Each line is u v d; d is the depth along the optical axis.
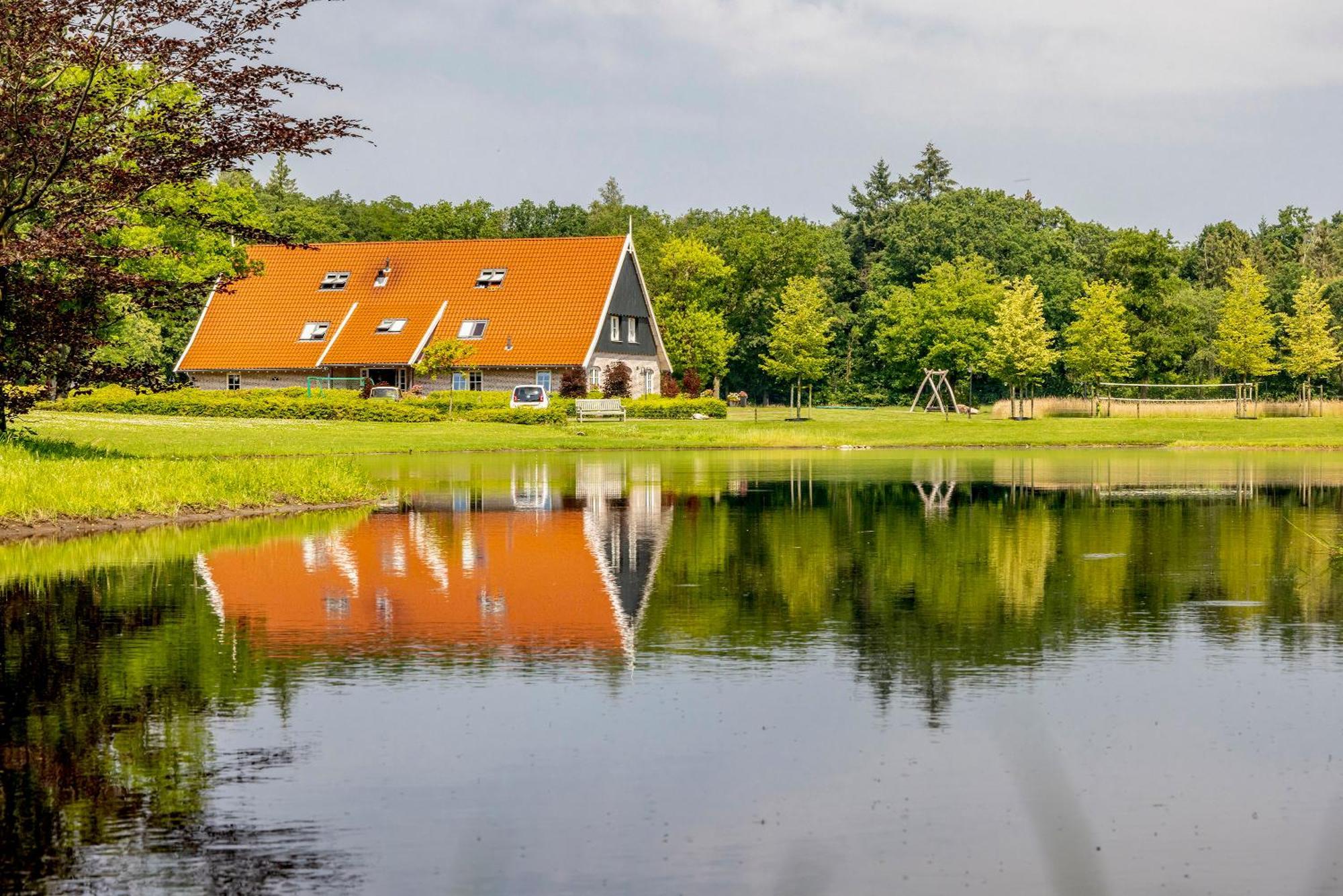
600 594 16.44
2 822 8.34
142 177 29.73
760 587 17.05
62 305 32.03
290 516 26.14
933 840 8.04
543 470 41.03
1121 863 7.69
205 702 11.05
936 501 29.64
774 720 10.53
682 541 22.00
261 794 8.84
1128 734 10.18
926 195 154.88
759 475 38.66
